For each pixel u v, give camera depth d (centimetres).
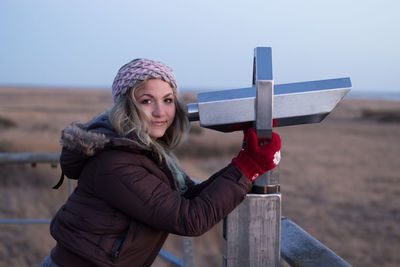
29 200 486
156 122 106
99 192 96
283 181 868
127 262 99
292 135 1998
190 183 121
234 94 81
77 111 3253
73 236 100
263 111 79
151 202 92
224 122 82
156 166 102
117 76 106
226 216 87
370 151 1418
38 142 1048
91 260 97
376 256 433
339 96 81
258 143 87
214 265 335
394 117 3191
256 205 85
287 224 93
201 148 1205
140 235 97
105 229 97
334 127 2511
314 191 763
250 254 85
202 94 83
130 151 96
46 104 4772
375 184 838
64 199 504
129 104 104
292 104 81
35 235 371
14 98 6362
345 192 747
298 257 76
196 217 86
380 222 559
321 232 515
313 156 1275
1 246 340
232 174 86
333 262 70
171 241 379
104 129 103
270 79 77
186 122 119
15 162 197
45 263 109
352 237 496
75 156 98
